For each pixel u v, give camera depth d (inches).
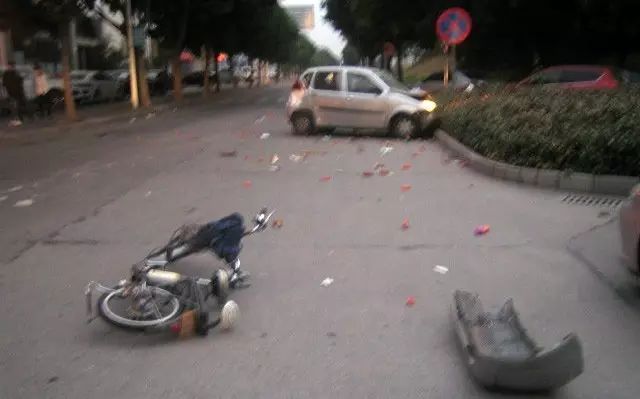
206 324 198.4
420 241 295.9
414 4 1155.9
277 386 169.9
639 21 936.3
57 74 1601.9
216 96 1624.0
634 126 387.2
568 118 425.4
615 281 242.7
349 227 319.6
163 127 836.6
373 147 597.3
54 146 653.3
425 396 165.2
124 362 183.6
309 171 473.1
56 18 860.0
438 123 647.8
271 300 228.4
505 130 443.5
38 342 196.9
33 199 390.9
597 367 179.9
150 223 331.6
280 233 310.0
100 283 245.1
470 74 1083.9
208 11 1325.0
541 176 401.4
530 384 161.3
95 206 370.3
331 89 683.4
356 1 1279.5
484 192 392.2
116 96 1445.6
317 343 194.9
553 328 205.2
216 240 234.1
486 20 1000.9
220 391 167.5
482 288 238.7
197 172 476.1
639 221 218.1
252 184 427.5
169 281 208.7
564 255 274.8
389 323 209.2
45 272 259.0
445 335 200.7
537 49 1101.7
